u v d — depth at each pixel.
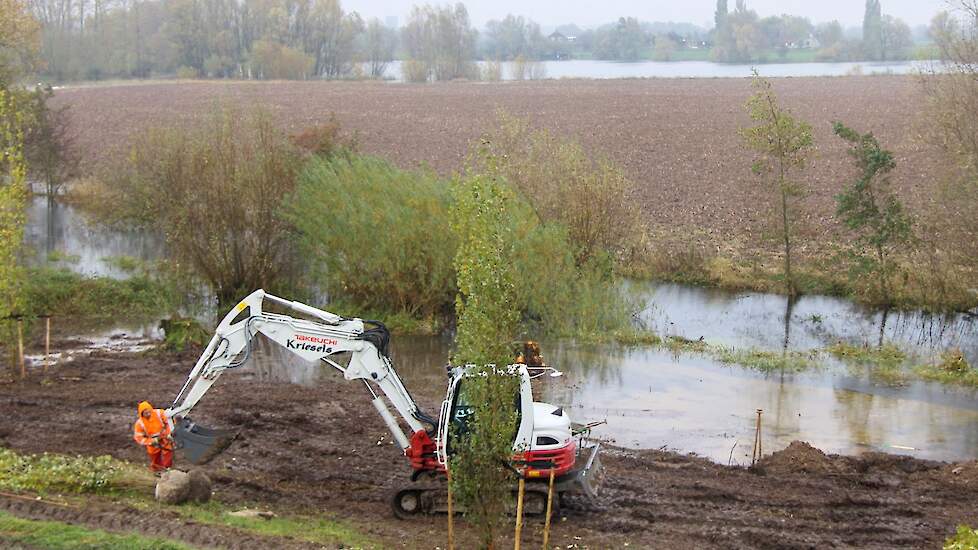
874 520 15.66
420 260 27.75
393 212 27.61
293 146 31.34
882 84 87.44
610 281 30.30
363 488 16.58
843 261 33.75
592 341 27.11
